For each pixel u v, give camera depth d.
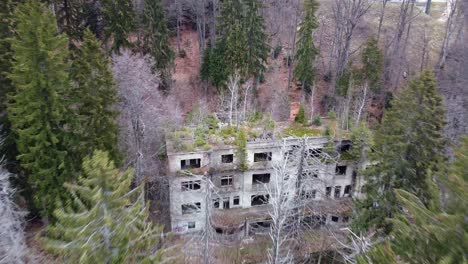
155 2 36.47
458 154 11.30
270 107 37.81
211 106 38.50
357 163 27.06
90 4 37.28
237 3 38.16
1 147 21.45
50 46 20.83
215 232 25.31
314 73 43.06
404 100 19.86
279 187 18.42
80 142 21.97
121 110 26.36
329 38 52.53
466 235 9.80
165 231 26.67
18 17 21.20
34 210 22.95
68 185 11.46
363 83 39.25
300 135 27.44
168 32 39.56
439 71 41.44
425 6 62.38
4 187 17.19
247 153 26.53
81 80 22.62
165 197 27.91
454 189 10.90
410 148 19.33
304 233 25.34
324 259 23.94
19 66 19.98
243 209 28.09
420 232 11.38
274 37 50.56
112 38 36.22
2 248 13.31
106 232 10.44
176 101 37.62
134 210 11.52
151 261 12.00
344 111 32.38
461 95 31.41
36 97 20.48
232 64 37.81
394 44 46.75
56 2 31.94
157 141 28.52
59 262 11.38
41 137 20.44
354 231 21.47
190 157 25.97
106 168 10.36
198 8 45.53
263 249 26.02
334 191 28.22
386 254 12.16
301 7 51.94
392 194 19.64
